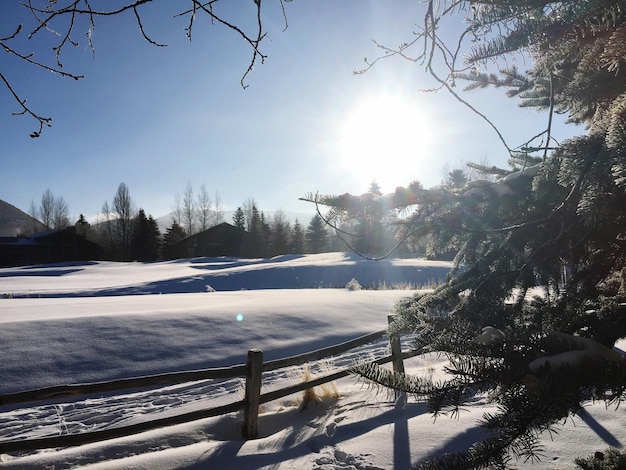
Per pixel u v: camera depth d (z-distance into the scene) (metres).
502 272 1.97
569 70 2.01
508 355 1.39
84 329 8.16
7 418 5.70
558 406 1.31
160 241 77.25
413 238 2.09
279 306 11.07
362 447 4.28
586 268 1.98
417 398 1.71
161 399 6.31
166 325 8.77
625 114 1.30
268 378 7.19
